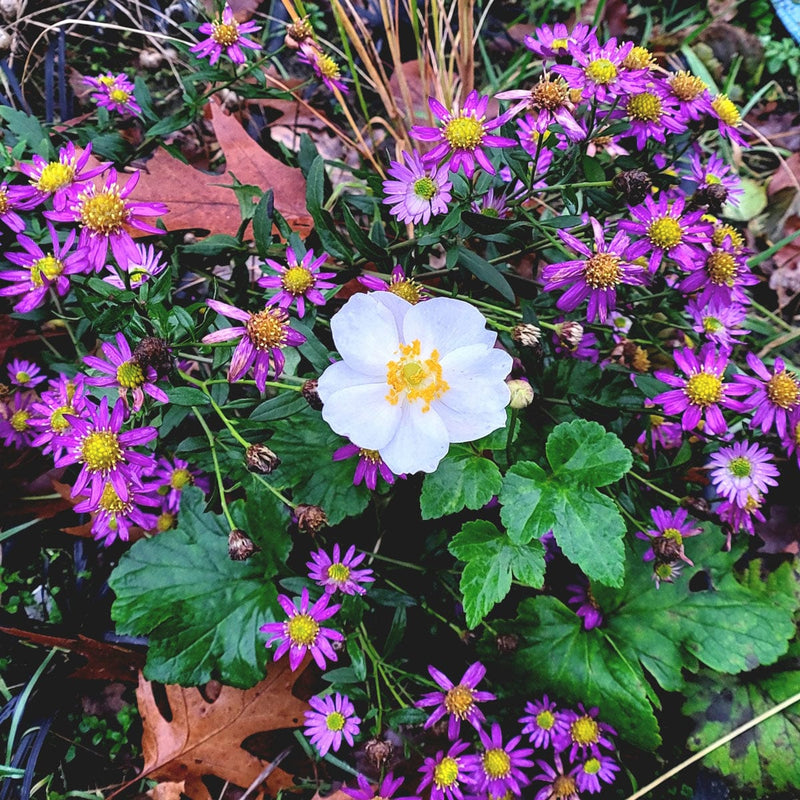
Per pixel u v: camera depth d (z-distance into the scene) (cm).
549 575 42
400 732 36
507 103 40
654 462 39
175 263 38
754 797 39
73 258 33
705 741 40
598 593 39
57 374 44
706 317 40
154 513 41
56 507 41
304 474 38
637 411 37
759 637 39
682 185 40
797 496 44
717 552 40
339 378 31
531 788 39
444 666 40
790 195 54
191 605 38
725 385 36
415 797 35
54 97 49
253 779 38
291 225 42
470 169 35
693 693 40
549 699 38
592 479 34
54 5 52
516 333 34
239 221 41
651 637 39
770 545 43
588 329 41
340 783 38
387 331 31
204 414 38
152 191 41
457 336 31
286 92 42
